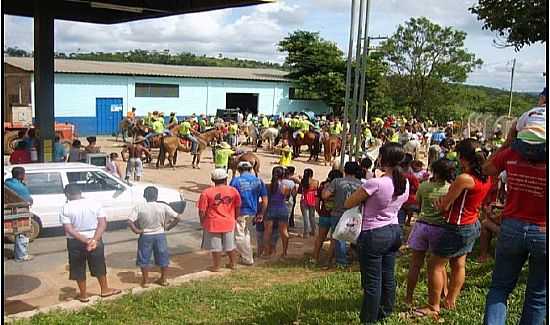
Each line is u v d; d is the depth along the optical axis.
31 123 25.34
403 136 26.44
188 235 11.52
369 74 45.47
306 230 11.57
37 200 10.75
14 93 32.94
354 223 5.01
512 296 5.97
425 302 6.08
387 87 57.78
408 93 59.97
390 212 5.04
